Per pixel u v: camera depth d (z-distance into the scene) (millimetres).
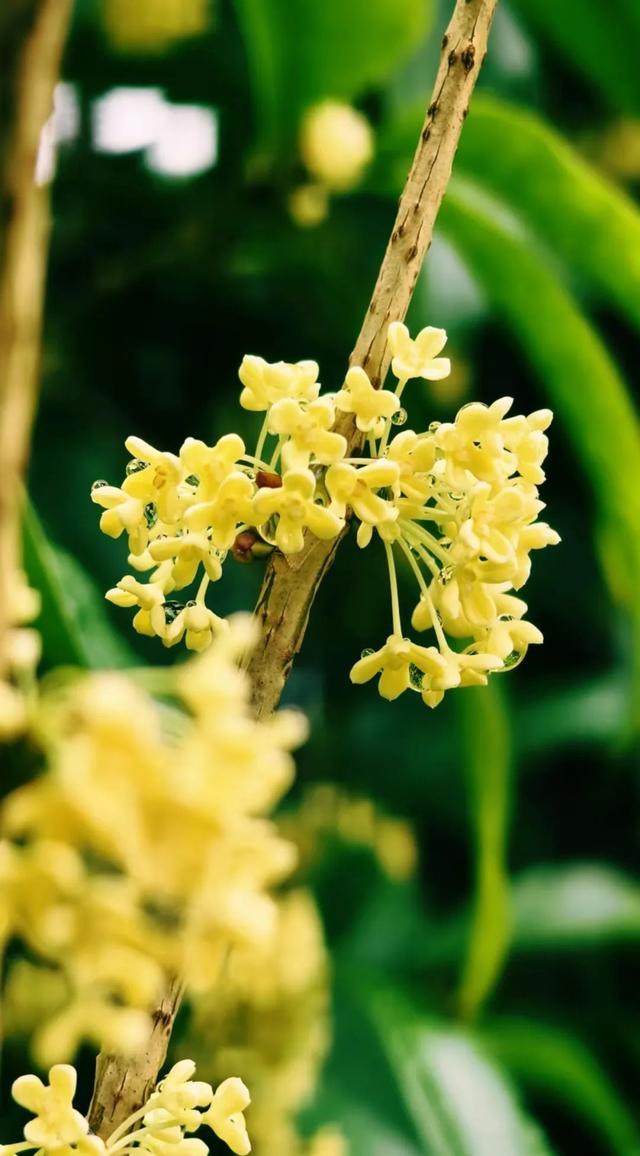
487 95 632
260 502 379
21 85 318
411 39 629
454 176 635
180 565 392
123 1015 321
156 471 394
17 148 319
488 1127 736
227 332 837
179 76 763
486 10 395
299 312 826
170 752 320
